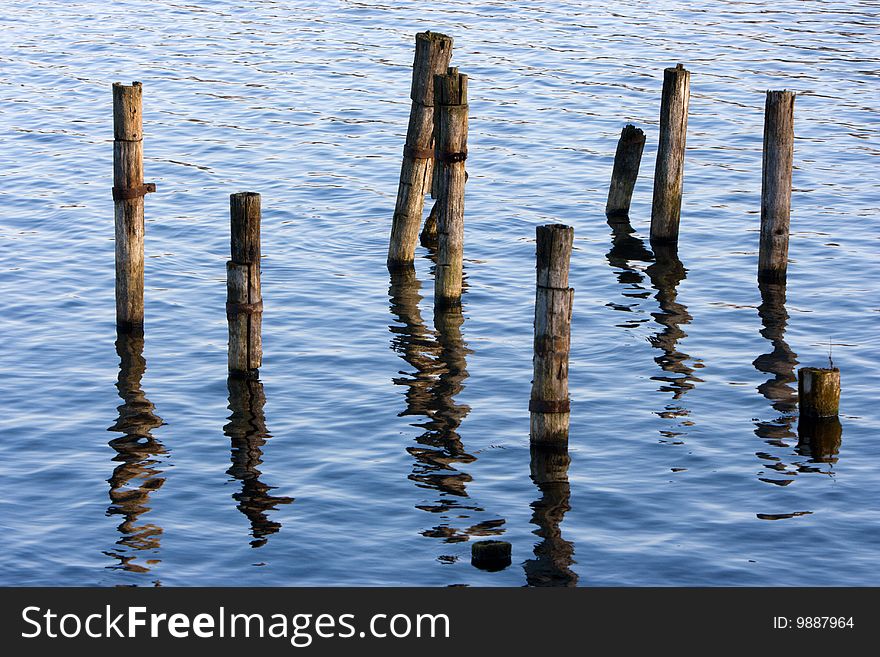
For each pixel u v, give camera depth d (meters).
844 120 49.72
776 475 22.53
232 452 23.48
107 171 43.41
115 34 66.31
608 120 50.19
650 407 25.44
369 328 29.98
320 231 37.59
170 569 19.53
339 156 45.66
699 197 41.00
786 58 60.19
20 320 30.09
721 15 70.44
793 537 20.47
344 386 26.59
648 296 32.19
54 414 25.00
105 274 33.53
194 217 38.62
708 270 34.16
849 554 19.97
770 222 32.72
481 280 33.53
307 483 22.28
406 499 21.73
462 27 67.38
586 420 24.88
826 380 24.44
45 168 43.62
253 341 26.64
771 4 73.50
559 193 41.41
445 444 23.86
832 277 33.47
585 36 65.25
